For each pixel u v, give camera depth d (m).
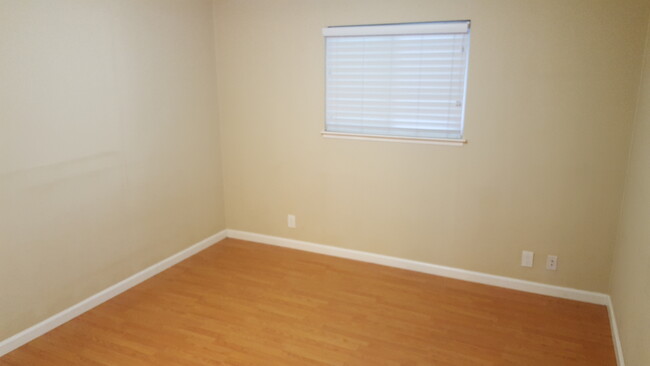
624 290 2.48
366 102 3.46
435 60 3.14
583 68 2.74
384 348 2.56
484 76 3.00
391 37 3.23
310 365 2.41
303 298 3.14
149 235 3.44
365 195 3.63
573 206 2.96
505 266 3.26
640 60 2.61
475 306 3.02
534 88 2.89
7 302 2.49
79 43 2.73
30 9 2.44
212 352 2.52
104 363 2.42
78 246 2.88
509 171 3.08
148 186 3.39
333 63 3.49
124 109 3.10
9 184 2.44
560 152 2.92
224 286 3.33
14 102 2.41
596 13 2.65
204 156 3.94
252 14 3.69
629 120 2.71
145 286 3.33
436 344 2.60
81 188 2.86
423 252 3.52
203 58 3.80
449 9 3.00
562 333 2.69
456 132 3.21
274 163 3.95
